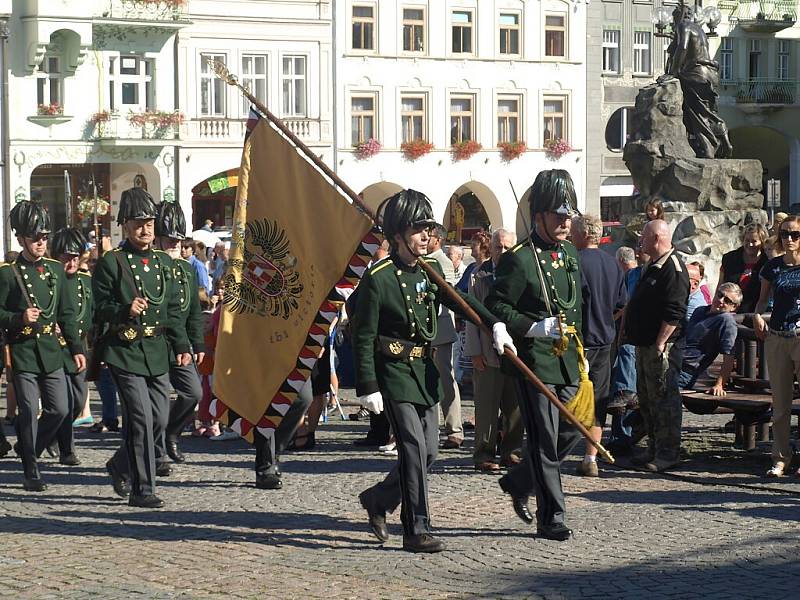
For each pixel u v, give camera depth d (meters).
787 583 8.85
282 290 11.29
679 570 9.20
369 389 9.70
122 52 49.09
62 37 47.81
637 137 26.02
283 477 13.24
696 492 12.06
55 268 13.41
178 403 13.95
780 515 11.04
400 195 9.86
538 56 58.25
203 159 50.69
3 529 10.91
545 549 9.84
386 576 9.07
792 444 14.25
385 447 14.84
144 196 11.98
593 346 12.90
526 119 58.28
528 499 10.59
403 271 9.85
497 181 57.53
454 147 56.28
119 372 11.73
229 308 11.45
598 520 10.84
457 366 19.27
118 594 8.66
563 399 10.23
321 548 9.98
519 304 10.17
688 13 26.30
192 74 50.44
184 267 13.24
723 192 25.42
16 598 8.62
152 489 11.82
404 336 9.81
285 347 11.29
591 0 59.25
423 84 55.59
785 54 66.94
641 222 25.34
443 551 9.80
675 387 13.18
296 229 11.24
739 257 16.70
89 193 48.94
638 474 13.03
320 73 53.12
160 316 11.94
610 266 13.06
